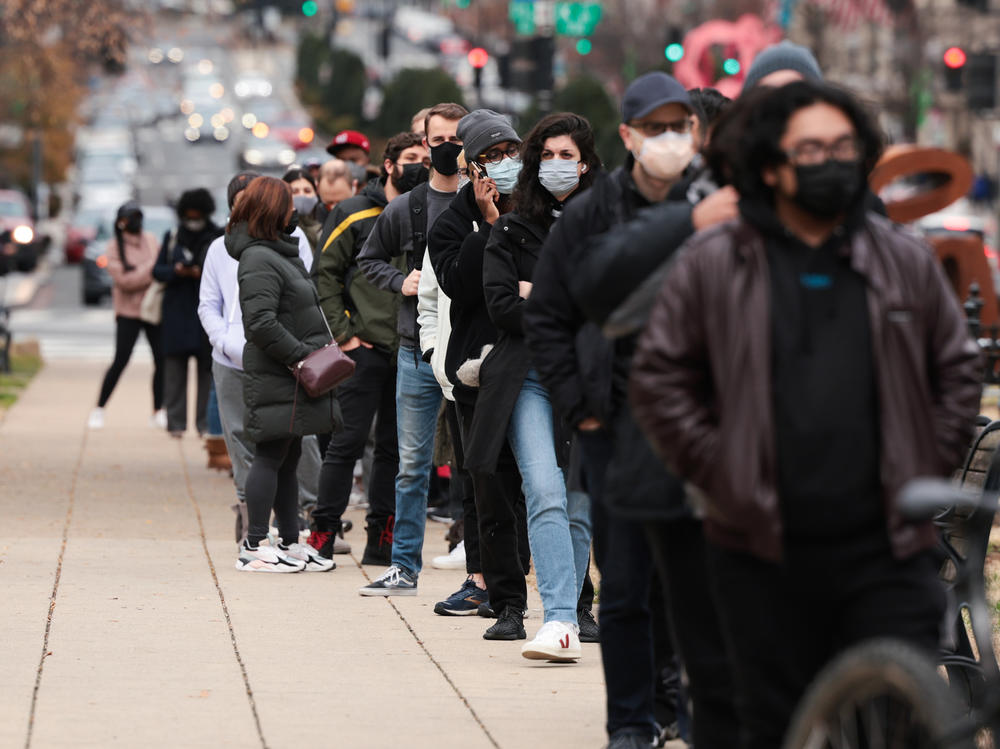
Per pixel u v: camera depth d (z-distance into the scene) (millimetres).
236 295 28125
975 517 15305
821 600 12398
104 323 100938
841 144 12164
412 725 17688
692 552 14117
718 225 12656
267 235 25734
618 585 16188
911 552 12000
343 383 27594
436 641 21891
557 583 20344
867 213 12570
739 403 12164
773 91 12406
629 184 16500
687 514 13906
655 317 12703
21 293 120188
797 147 12141
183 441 46375
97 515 32938
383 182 29797
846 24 182250
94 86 191250
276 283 25578
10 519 32062
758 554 12133
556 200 20219
